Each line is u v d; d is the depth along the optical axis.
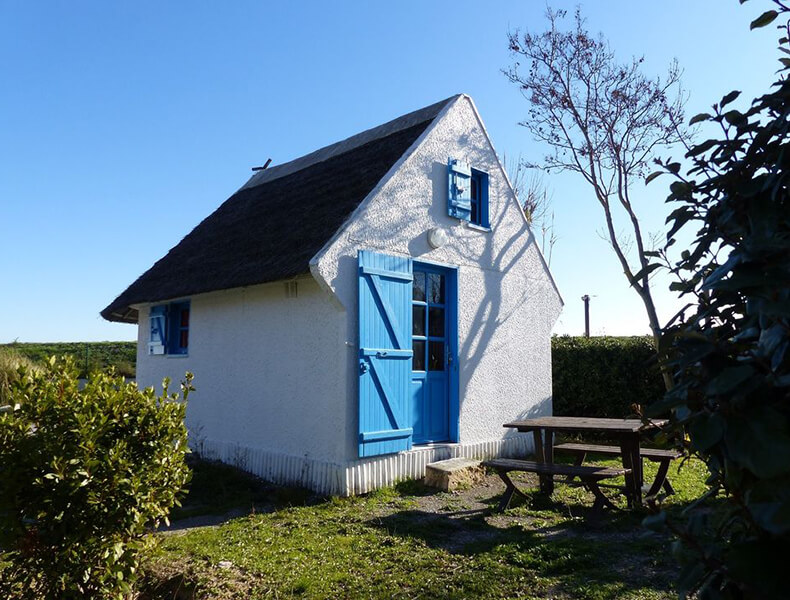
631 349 13.15
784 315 1.43
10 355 15.13
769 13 1.98
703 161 2.10
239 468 8.63
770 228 1.74
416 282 8.76
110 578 3.90
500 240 10.03
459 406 8.95
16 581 3.88
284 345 8.22
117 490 3.76
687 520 1.72
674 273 2.15
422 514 6.40
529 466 6.38
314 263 7.08
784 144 1.88
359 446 7.26
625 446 6.59
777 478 1.35
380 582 4.52
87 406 3.83
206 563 4.87
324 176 10.02
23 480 3.63
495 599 4.18
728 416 1.45
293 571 4.73
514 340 10.15
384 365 7.70
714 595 1.53
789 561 1.35
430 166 8.78
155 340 11.20
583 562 4.77
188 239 12.44
